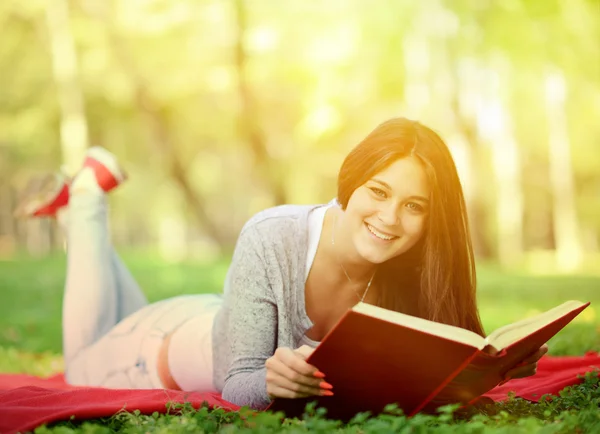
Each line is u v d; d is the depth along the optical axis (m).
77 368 6.35
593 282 22.86
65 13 31.12
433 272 4.80
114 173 6.83
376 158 4.61
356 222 4.75
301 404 4.33
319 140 32.47
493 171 42.66
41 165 43.44
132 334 6.10
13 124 35.97
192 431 4.07
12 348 9.95
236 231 56.94
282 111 34.28
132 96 33.28
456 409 4.25
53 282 22.20
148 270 26.16
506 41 24.19
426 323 3.97
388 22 26.78
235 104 33.25
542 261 40.75
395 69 29.83
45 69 34.19
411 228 4.69
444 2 24.31
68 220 6.80
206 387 5.61
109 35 30.92
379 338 3.94
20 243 59.75
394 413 4.29
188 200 37.97
